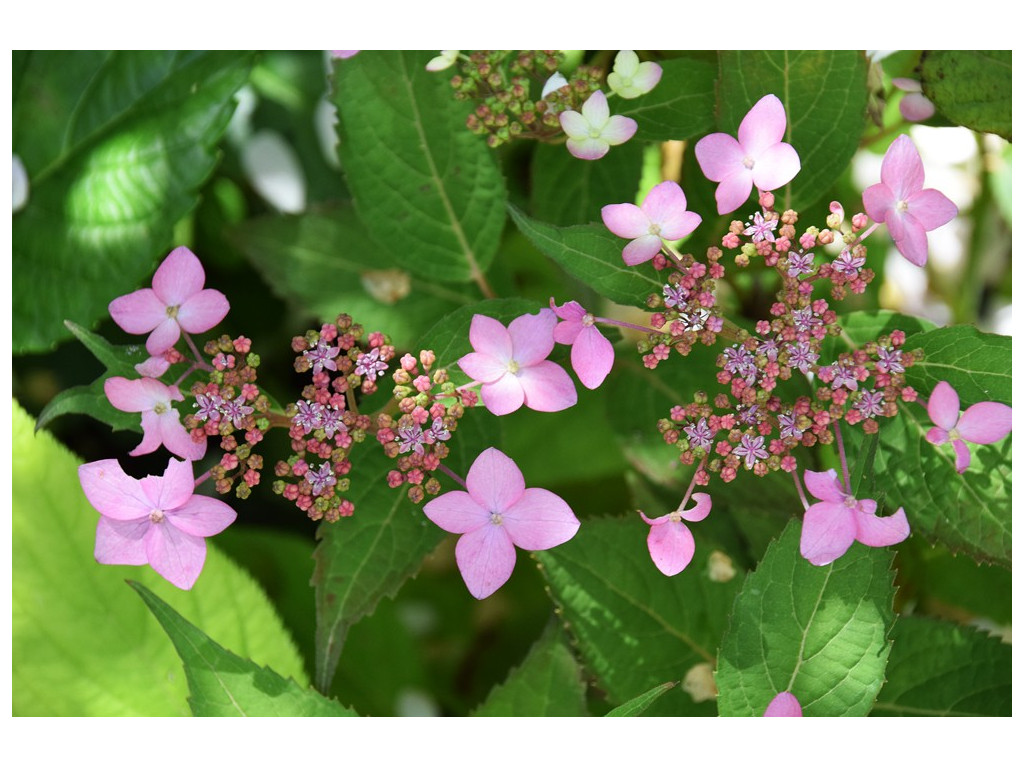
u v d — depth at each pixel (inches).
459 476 12.3
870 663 11.8
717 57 12.6
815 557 11.8
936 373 12.0
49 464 12.9
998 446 12.0
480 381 11.9
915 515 12.1
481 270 13.2
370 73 12.8
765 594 11.9
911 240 11.9
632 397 13.1
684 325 12.0
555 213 13.2
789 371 12.0
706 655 12.7
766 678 11.9
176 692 12.8
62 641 12.8
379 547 12.1
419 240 13.1
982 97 12.9
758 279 13.2
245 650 13.0
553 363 12.0
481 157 12.9
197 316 12.2
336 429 12.1
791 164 12.0
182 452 12.1
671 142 13.3
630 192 13.2
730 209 12.1
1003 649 12.7
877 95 13.0
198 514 12.1
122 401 12.0
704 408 12.2
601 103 12.5
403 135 12.9
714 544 12.8
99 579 12.9
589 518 12.7
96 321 13.4
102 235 13.4
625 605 12.7
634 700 11.8
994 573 13.3
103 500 12.1
